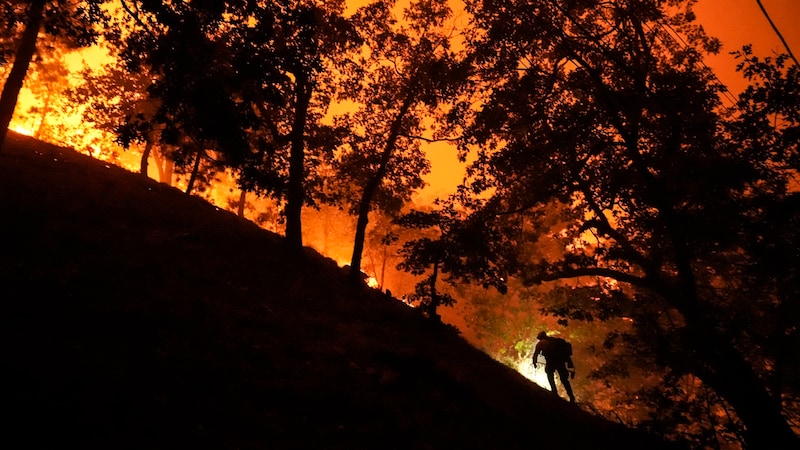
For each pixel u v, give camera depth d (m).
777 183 8.24
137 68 7.76
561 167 12.87
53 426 3.81
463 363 10.21
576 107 12.22
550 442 7.21
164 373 5.20
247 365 6.07
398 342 9.67
